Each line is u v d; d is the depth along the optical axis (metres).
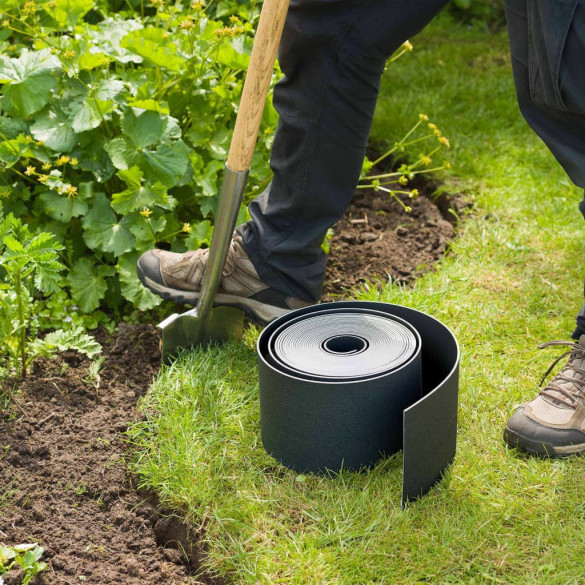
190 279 2.56
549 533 2.22
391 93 3.67
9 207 2.76
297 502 2.29
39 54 2.77
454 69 3.89
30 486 2.36
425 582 2.17
